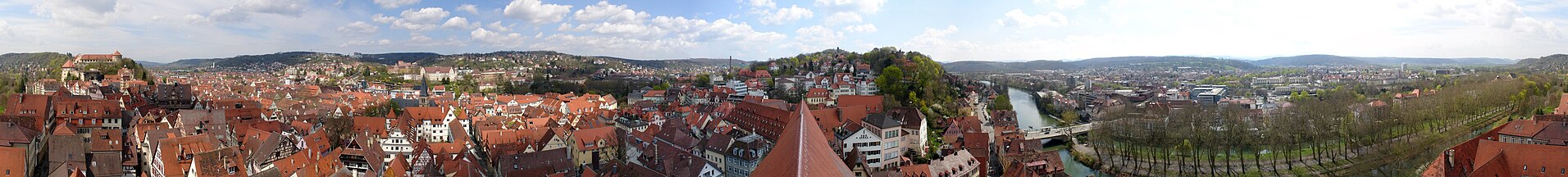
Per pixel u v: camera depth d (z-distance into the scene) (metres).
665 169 194.75
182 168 188.00
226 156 187.50
